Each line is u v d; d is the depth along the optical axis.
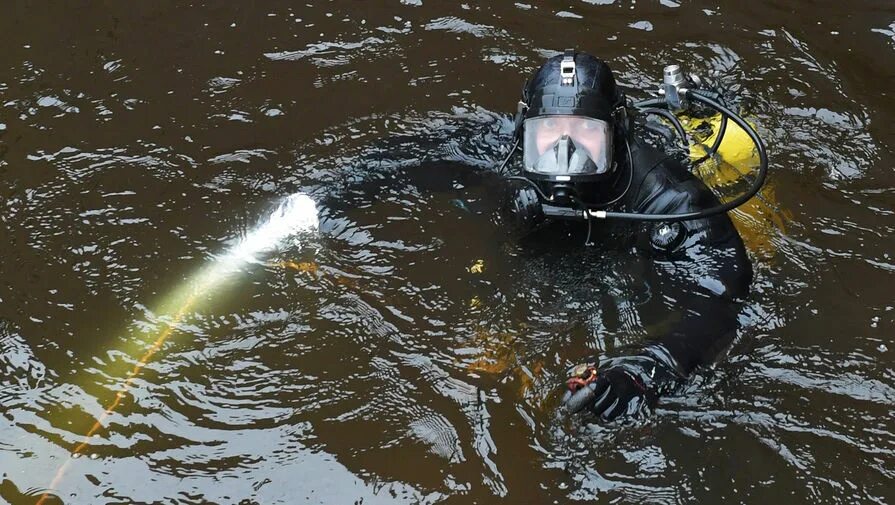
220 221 3.69
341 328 3.16
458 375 2.98
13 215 3.75
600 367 2.88
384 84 4.70
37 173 4.00
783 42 5.00
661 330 3.00
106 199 3.83
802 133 4.25
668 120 3.53
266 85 4.69
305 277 3.38
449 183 3.76
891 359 2.99
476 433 2.79
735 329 3.03
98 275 3.44
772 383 2.89
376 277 3.36
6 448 2.79
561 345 3.03
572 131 3.05
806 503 2.53
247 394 2.94
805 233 3.60
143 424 2.85
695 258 3.12
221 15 5.38
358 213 3.65
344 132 4.29
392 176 3.80
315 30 5.20
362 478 2.68
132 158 4.10
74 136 4.27
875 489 2.56
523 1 5.44
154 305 3.29
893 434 2.73
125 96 4.60
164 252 3.54
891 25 5.12
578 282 3.24
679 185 3.21
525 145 3.11
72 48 5.06
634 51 4.94
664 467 2.63
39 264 3.49
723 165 3.66
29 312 3.27
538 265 3.32
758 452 2.67
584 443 2.72
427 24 5.24
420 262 3.41
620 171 3.19
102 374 3.02
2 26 5.28
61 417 2.88
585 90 3.09
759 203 3.65
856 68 4.79
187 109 4.49
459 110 4.46
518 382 2.93
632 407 2.72
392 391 2.93
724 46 4.97
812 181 3.92
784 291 3.28
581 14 5.32
